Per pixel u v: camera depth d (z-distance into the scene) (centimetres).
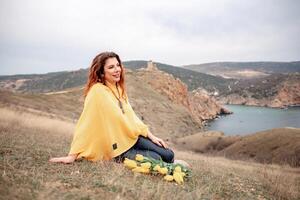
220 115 16075
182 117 9519
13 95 5600
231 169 866
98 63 521
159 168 485
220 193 478
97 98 506
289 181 695
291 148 3394
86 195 356
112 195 371
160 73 11681
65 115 5159
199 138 4688
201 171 620
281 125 12700
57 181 395
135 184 426
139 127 519
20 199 321
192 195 419
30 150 564
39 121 1878
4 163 436
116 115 504
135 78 10794
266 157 3472
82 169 459
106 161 502
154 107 9225
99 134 505
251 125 12738
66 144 913
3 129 1088
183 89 12062
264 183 615
